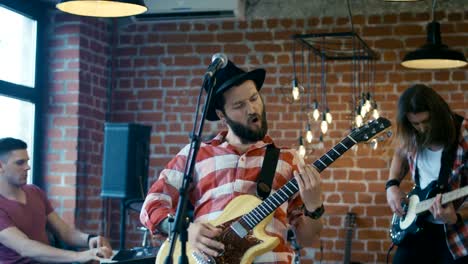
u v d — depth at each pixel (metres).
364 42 5.72
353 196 6.11
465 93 6.00
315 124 6.20
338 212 6.12
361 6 6.18
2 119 5.72
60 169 6.07
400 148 4.34
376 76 6.14
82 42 6.13
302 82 6.25
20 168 4.45
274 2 6.33
